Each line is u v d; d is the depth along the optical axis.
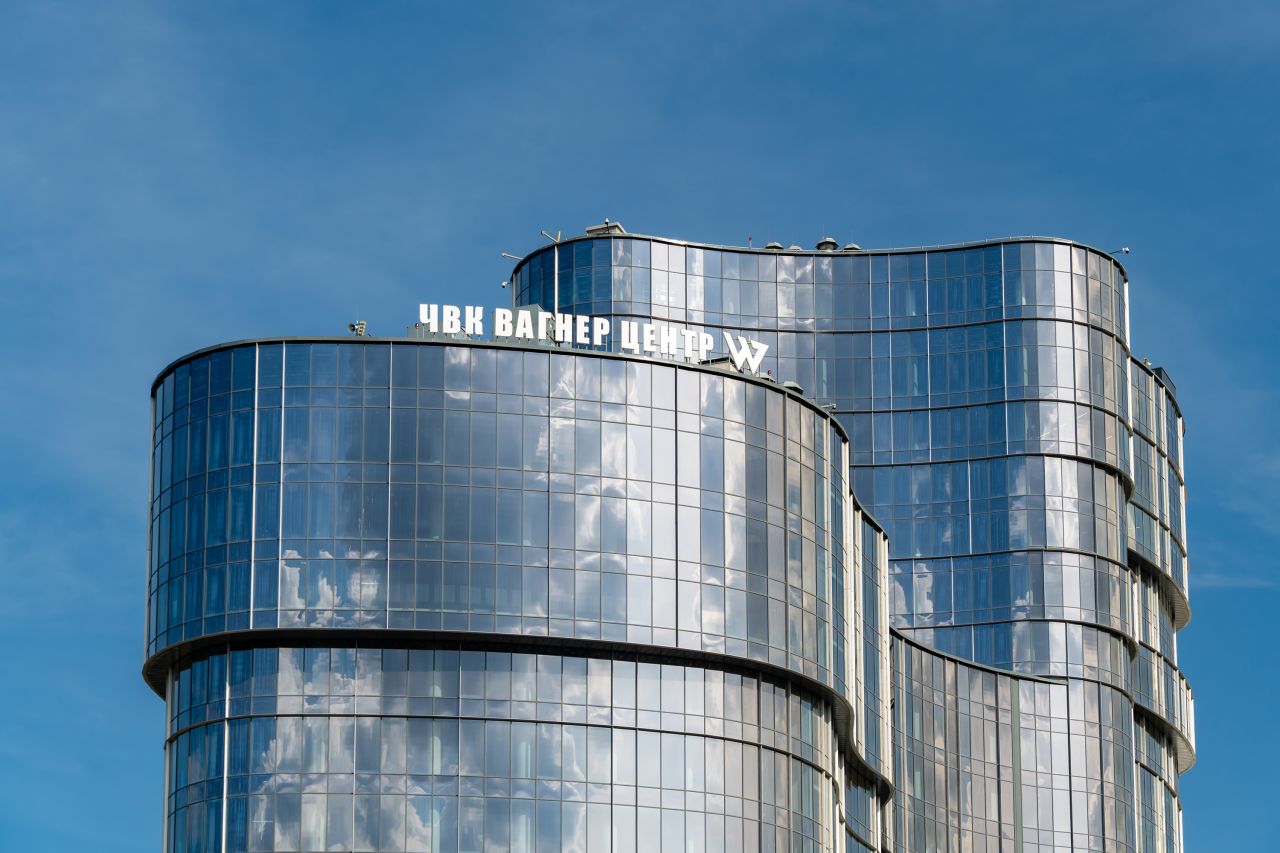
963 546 176.25
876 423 179.75
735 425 135.25
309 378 131.88
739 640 132.00
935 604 175.38
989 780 162.62
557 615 129.25
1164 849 180.12
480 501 130.25
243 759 127.50
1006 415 178.00
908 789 154.50
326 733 127.44
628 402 133.38
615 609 130.00
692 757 129.88
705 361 143.12
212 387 132.88
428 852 126.00
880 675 148.88
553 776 127.75
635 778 128.75
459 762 127.25
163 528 133.25
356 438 130.88
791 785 132.62
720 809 129.75
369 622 128.25
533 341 136.38
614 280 180.00
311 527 129.75
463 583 129.00
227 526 130.50
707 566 132.25
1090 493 176.88
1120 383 181.38
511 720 128.12
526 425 131.62
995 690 165.75
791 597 134.75
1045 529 175.25
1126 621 176.00
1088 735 169.50
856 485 178.75
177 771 129.50
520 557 129.75
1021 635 173.00
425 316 136.62
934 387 179.75
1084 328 180.25
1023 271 180.75
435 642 128.88
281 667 128.50
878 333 181.38
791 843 131.75
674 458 133.38
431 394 131.38
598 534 131.00
